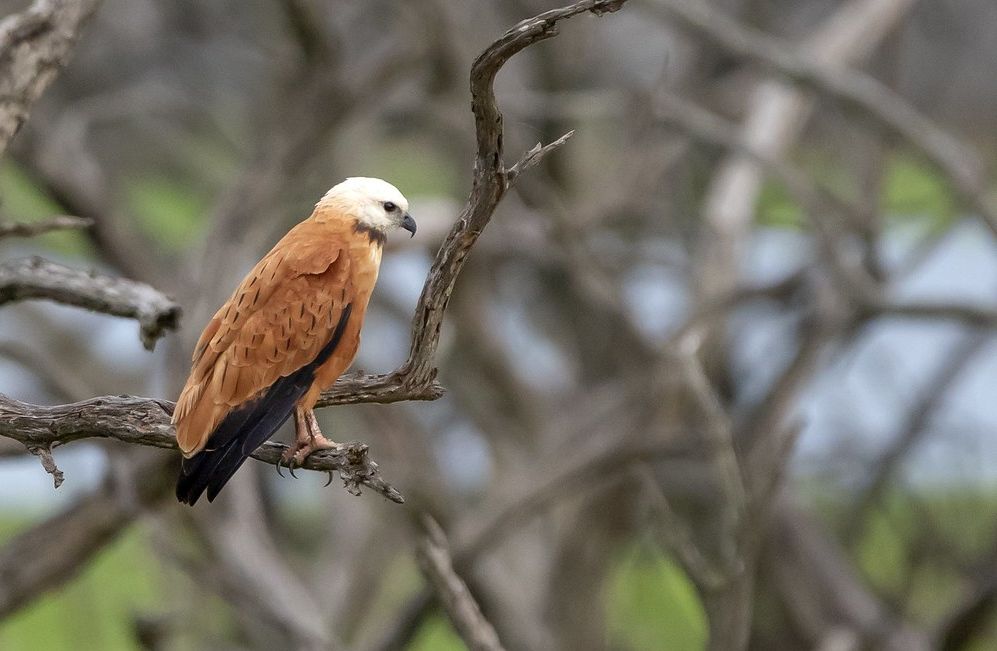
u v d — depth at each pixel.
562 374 20.08
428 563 7.98
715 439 10.83
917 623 15.86
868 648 15.66
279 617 12.21
